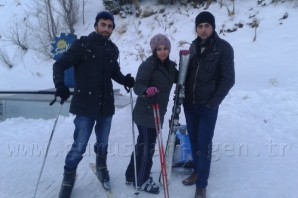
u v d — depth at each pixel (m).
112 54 3.48
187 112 3.59
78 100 3.38
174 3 12.98
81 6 15.20
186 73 3.41
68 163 3.50
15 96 6.90
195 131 3.64
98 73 3.36
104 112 3.50
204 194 3.49
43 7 15.26
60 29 14.19
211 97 3.31
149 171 3.68
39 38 13.91
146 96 3.30
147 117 3.45
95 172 4.12
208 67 3.28
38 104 6.60
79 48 3.29
